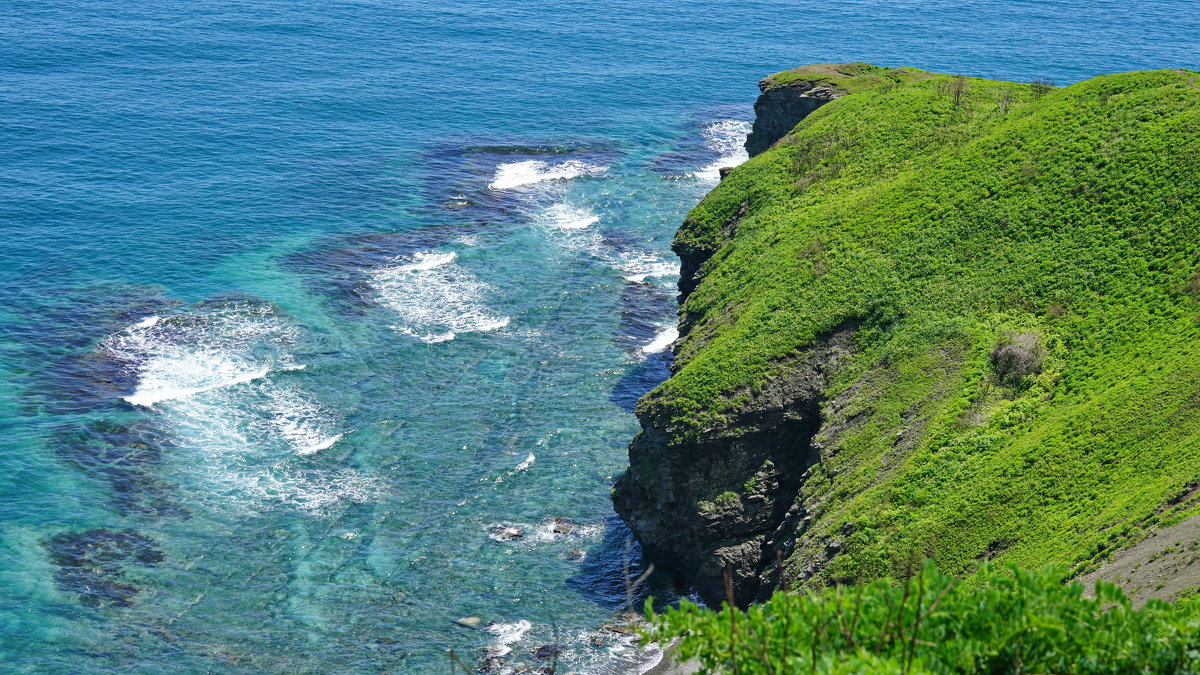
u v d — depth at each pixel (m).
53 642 47.47
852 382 54.66
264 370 69.44
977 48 182.75
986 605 19.55
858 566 44.22
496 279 84.44
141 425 62.94
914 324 55.66
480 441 64.25
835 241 63.28
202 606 50.44
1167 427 42.56
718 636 19.84
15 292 77.62
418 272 84.81
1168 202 56.84
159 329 73.56
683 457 53.41
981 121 76.31
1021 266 56.97
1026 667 19.12
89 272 81.75
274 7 174.88
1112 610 19.94
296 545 54.78
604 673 47.06
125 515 55.78
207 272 82.94
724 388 54.25
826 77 92.44
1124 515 38.91
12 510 55.25
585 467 62.31
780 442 54.84
